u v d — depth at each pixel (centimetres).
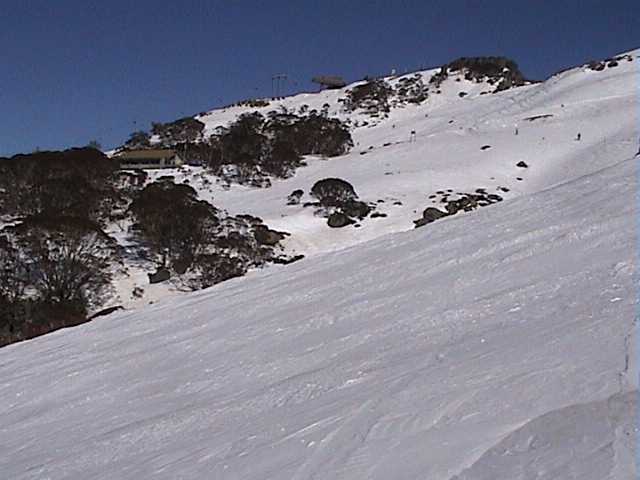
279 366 719
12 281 2303
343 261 1195
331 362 676
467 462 343
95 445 587
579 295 669
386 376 556
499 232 1065
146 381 780
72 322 2075
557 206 1135
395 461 378
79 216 2770
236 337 878
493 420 392
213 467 461
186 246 2645
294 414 522
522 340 549
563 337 521
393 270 1027
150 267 2611
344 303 914
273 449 455
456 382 473
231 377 723
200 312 1091
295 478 402
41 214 2642
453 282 869
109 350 978
